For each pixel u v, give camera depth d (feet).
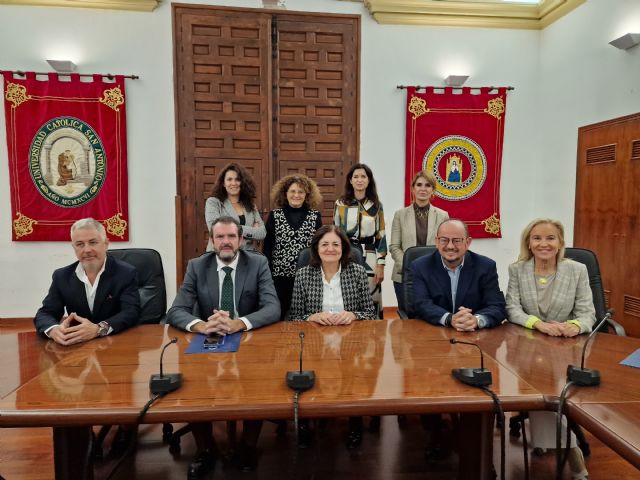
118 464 6.28
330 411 3.63
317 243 7.20
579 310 6.44
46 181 13.74
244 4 14.10
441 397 3.78
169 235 14.47
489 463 4.55
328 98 14.79
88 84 13.65
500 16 15.19
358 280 7.34
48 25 13.47
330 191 15.06
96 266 6.31
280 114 14.60
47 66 13.56
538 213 15.96
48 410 3.52
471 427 4.63
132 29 13.80
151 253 7.72
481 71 15.44
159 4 13.80
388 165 15.24
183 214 14.42
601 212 13.10
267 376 4.26
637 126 11.81
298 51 14.48
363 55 14.80
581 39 13.71
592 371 4.07
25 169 13.61
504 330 6.12
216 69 14.17
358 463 6.41
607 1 12.67
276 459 6.52
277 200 9.84
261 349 5.16
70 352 5.05
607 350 5.15
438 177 15.37
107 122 13.82
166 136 14.20
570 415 3.65
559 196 14.88
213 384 4.05
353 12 14.66
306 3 14.37
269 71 14.37
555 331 5.81
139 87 13.96
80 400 3.70
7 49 13.37
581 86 13.78
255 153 14.57
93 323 5.74
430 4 14.66
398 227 10.32
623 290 12.41
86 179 13.89
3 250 13.82
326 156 14.93
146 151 14.16
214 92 14.23
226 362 4.68
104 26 13.70
